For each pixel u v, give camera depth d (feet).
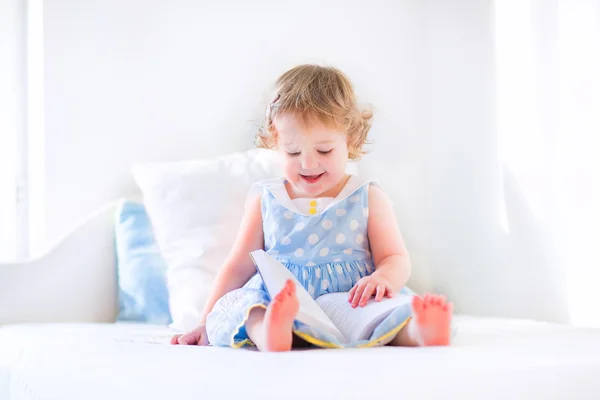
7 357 4.12
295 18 7.48
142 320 6.32
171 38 7.29
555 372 2.82
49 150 6.91
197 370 2.87
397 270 4.72
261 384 2.56
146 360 3.25
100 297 6.56
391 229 5.00
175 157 7.29
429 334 3.68
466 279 6.75
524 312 6.05
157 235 6.45
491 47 6.43
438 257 7.05
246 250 5.12
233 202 6.39
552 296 5.70
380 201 5.09
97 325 5.93
